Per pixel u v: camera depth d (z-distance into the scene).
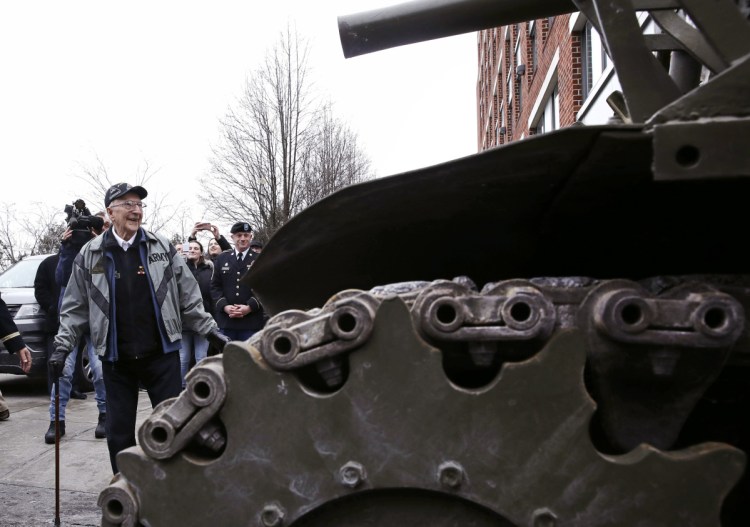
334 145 22.89
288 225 1.66
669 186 1.46
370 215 1.62
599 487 1.38
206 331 4.86
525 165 1.39
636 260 1.94
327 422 1.43
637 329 1.34
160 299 4.52
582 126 1.28
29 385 10.05
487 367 1.51
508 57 25.75
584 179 1.44
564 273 2.05
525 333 1.38
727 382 1.77
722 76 1.28
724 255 1.82
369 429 1.42
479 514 1.43
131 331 4.46
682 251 1.83
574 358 1.38
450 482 1.39
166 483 1.47
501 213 1.65
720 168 1.24
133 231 4.54
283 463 1.44
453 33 3.10
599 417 1.55
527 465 1.38
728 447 1.40
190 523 1.46
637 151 1.31
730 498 1.83
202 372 1.46
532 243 1.86
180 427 1.47
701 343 1.33
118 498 1.47
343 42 3.08
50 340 7.73
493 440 1.39
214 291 8.44
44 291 7.67
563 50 12.41
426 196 1.53
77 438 6.65
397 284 1.62
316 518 1.47
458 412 1.40
